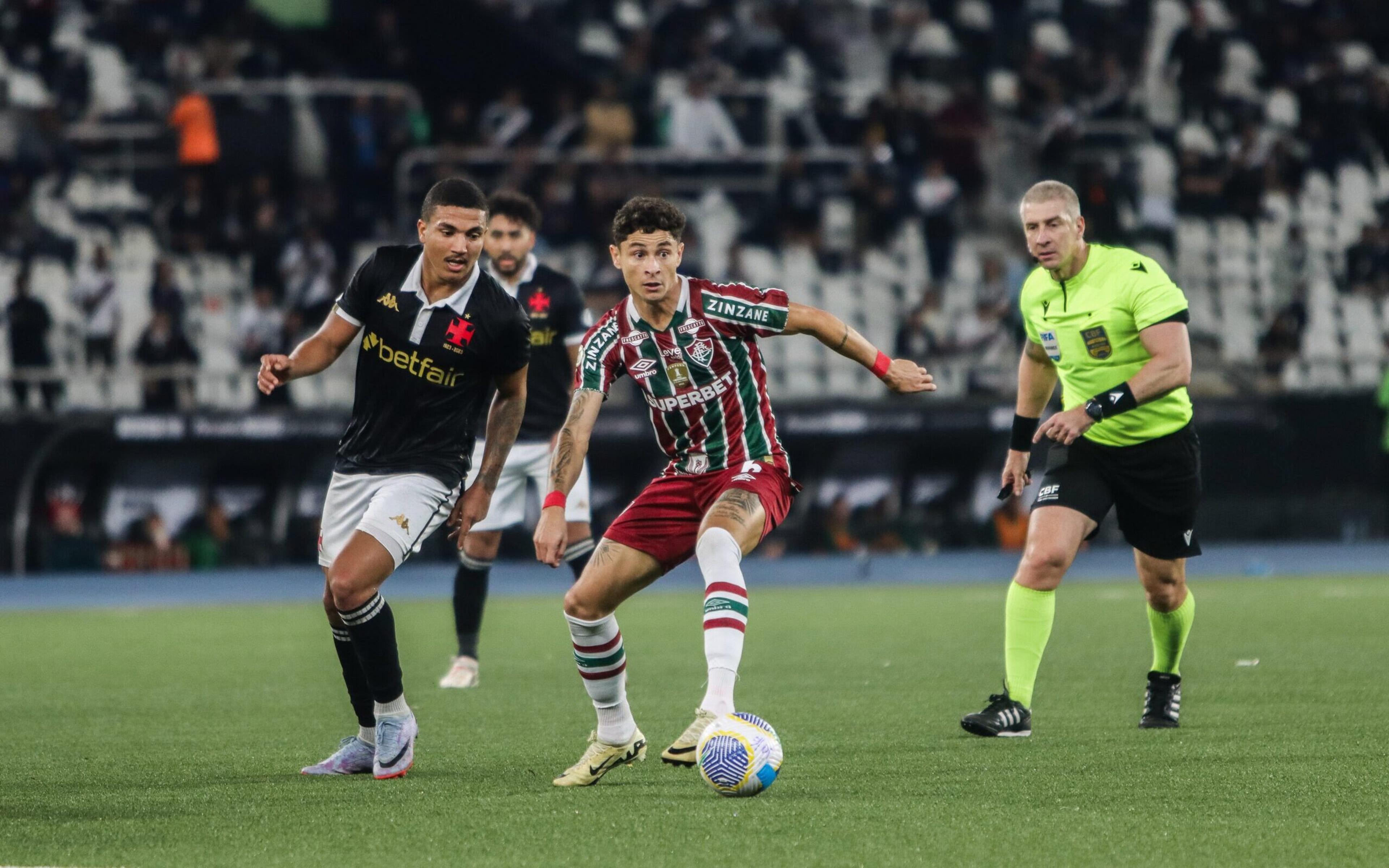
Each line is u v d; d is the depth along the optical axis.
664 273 19.00
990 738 22.56
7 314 67.75
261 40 84.50
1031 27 97.81
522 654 36.69
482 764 20.70
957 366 75.19
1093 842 15.13
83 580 63.84
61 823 16.59
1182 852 14.67
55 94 79.19
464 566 30.52
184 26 83.31
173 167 75.44
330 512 20.77
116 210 74.62
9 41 79.69
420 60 88.69
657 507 19.78
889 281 80.12
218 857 14.86
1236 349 84.88
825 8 96.62
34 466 63.88
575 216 75.75
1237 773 19.08
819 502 72.94
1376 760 20.00
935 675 31.20
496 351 20.45
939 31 93.50
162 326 67.81
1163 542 23.56
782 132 85.75
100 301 69.56
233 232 73.31
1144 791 17.92
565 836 15.66
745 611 18.98
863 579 61.97
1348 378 83.25
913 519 73.56
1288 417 75.38
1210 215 87.12
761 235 80.94
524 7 88.75
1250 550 73.38
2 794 18.55
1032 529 23.64
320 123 76.50
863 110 87.69
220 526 67.56
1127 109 88.06
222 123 75.19
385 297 20.16
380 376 20.38
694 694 28.09
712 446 19.73
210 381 69.06
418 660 35.81
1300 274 87.25
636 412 68.31
